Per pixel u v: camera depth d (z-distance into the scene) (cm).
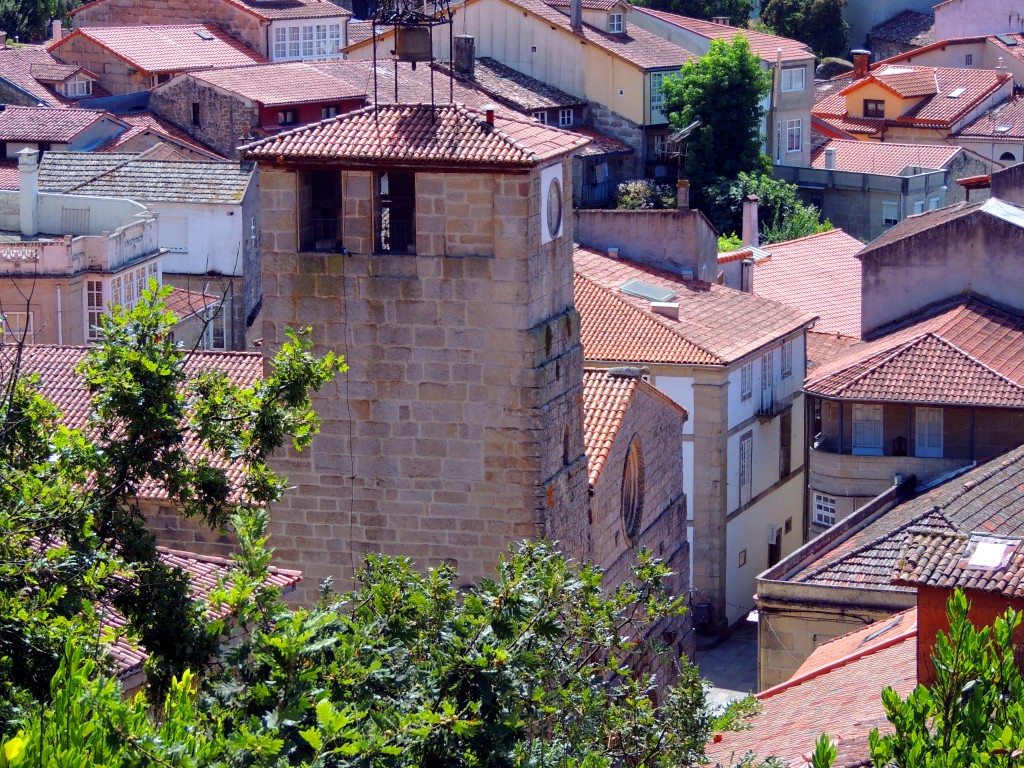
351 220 16125
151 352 11050
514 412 16150
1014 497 19150
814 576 18962
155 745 7506
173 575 10731
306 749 8231
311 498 16625
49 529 10319
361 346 16288
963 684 8906
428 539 16488
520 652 9619
